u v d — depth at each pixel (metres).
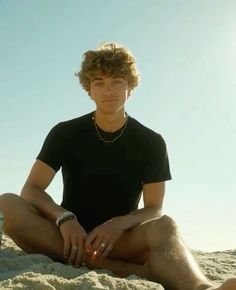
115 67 1.51
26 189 1.57
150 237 1.33
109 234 1.41
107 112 1.54
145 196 1.63
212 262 2.15
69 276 1.27
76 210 1.60
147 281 1.22
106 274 1.25
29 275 1.19
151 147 1.61
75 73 1.65
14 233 1.49
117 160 1.59
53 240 1.48
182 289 1.17
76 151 1.59
